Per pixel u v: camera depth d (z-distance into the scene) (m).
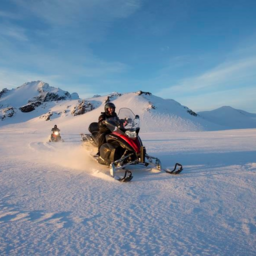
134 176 5.03
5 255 2.02
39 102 167.62
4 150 10.53
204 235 2.38
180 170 5.07
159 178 4.79
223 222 2.69
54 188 4.13
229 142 13.34
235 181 4.41
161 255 2.01
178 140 16.75
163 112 91.56
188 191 3.87
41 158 7.82
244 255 2.01
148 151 9.59
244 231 2.46
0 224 2.65
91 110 116.56
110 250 2.10
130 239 2.31
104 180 4.73
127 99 109.50
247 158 7.00
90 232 2.46
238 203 3.29
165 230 2.50
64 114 121.06
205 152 8.77
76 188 4.13
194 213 2.96
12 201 3.44
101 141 5.80
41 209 3.12
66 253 2.05
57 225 2.62
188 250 2.09
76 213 2.97
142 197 3.60
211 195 3.65
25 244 2.21
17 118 146.75
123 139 5.13
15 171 5.64
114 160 5.25
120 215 2.90
